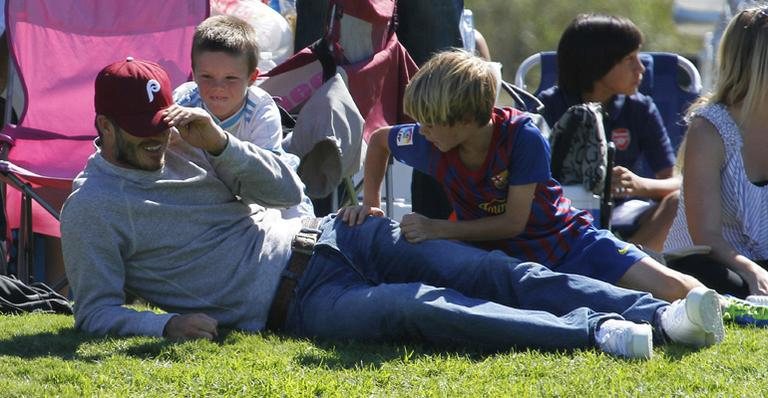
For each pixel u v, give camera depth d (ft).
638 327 35.29
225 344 36.86
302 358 35.40
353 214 41.14
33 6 53.72
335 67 53.57
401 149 43.55
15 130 51.65
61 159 52.29
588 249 42.29
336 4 53.57
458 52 40.83
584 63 60.23
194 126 37.88
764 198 47.03
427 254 40.01
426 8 58.85
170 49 54.44
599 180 51.52
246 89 46.24
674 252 45.29
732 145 46.93
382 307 37.14
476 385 32.58
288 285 39.47
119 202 37.81
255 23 60.85
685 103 70.18
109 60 54.29
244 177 38.99
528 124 41.34
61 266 57.06
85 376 33.06
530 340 36.04
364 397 31.37
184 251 38.78
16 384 32.09
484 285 39.17
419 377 33.50
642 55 70.49
